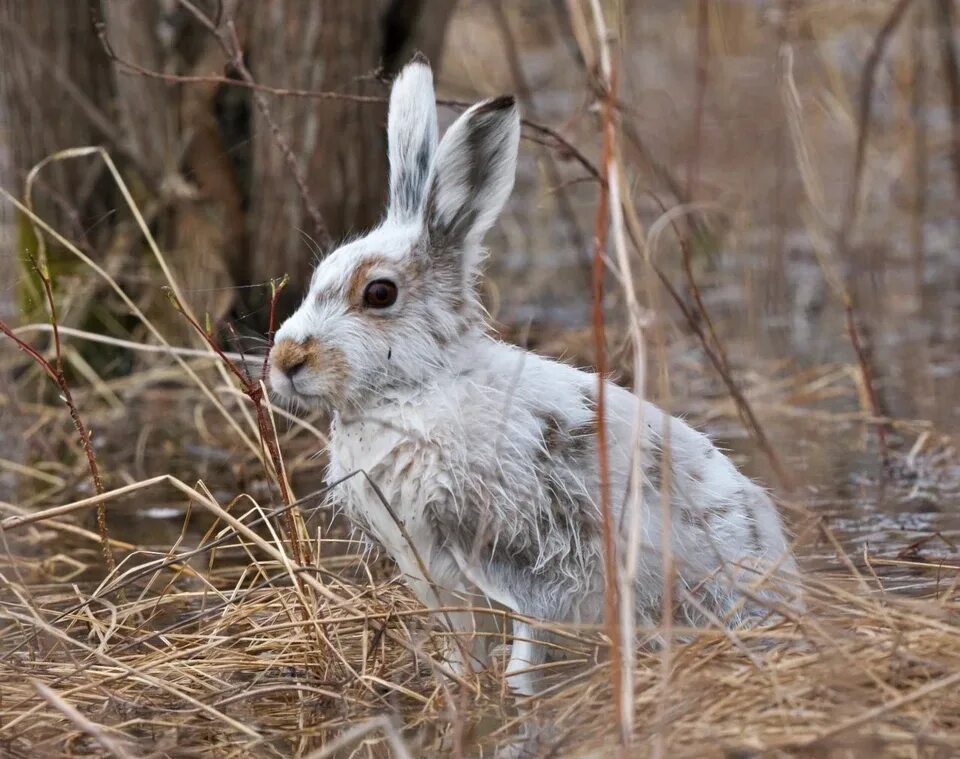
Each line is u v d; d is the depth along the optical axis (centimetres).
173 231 1526
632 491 735
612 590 713
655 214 1650
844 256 1641
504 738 731
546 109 1998
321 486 1186
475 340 862
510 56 1767
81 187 1504
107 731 736
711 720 690
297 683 807
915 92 1894
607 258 857
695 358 1452
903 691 704
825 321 1576
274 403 1277
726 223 1694
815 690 700
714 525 853
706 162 1652
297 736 755
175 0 1495
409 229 874
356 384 834
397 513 830
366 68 1432
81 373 1462
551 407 831
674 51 2019
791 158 1659
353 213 1452
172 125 1538
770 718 681
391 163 924
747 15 1838
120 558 1066
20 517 884
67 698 788
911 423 1270
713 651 751
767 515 891
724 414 1310
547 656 839
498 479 812
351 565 1008
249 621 895
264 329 1448
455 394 830
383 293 841
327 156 1435
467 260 869
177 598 924
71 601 973
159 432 1359
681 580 832
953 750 641
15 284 1472
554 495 825
